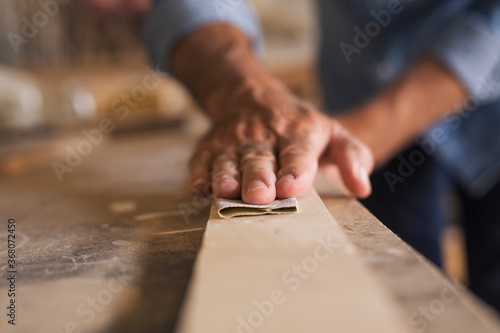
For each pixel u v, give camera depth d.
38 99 1.71
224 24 0.90
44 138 1.55
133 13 2.60
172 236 0.45
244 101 0.69
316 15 1.42
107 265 0.37
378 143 0.82
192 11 0.88
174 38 0.90
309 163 0.51
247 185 0.46
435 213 1.17
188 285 0.32
